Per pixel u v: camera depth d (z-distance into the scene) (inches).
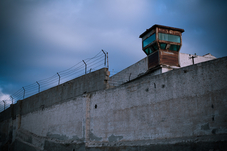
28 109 1171.9
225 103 455.2
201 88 495.2
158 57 820.6
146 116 589.6
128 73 1012.5
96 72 794.8
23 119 1202.6
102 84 759.7
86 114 767.1
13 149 1216.2
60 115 909.8
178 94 530.9
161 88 568.1
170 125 533.0
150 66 864.9
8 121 1347.2
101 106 732.0
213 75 482.0
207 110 478.0
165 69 812.0
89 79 818.2
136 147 583.2
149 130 575.8
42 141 981.2
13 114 1314.0
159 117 559.5
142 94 610.9
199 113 488.7
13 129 1273.4
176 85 538.9
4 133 1378.0
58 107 933.8
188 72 522.3
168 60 827.4
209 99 479.2
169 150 511.2
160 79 574.2
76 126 806.5
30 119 1132.5
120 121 658.2
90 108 773.3
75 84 877.2
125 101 655.1
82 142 752.3
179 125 516.4
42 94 1071.6
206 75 492.4
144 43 890.7
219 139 438.0
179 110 522.9
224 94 459.5
